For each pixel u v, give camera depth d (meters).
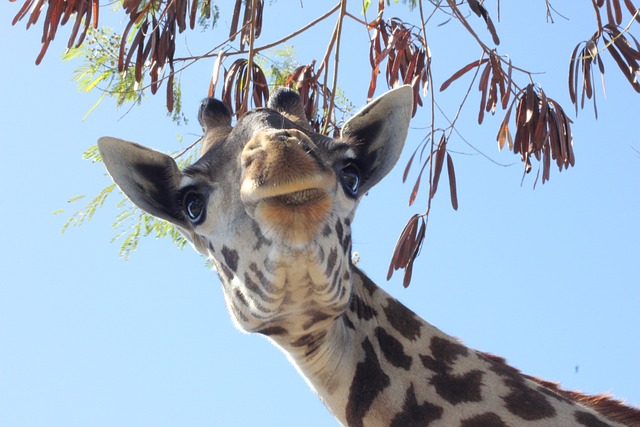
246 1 9.04
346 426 6.13
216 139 6.09
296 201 4.84
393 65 9.28
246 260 5.41
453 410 5.95
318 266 5.17
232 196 5.57
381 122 6.46
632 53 8.60
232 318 5.97
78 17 8.29
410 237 8.81
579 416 5.96
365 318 6.22
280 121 5.70
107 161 6.17
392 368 6.10
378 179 6.48
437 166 8.84
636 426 6.18
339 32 8.45
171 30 8.79
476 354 6.17
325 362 6.06
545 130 9.16
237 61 9.08
